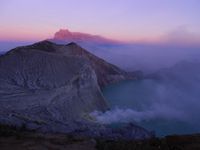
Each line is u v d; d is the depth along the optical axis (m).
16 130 31.70
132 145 22.44
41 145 22.66
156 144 22.83
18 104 105.69
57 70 142.12
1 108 95.81
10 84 124.50
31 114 97.19
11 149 20.67
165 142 22.89
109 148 22.11
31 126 62.31
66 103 121.62
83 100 132.38
